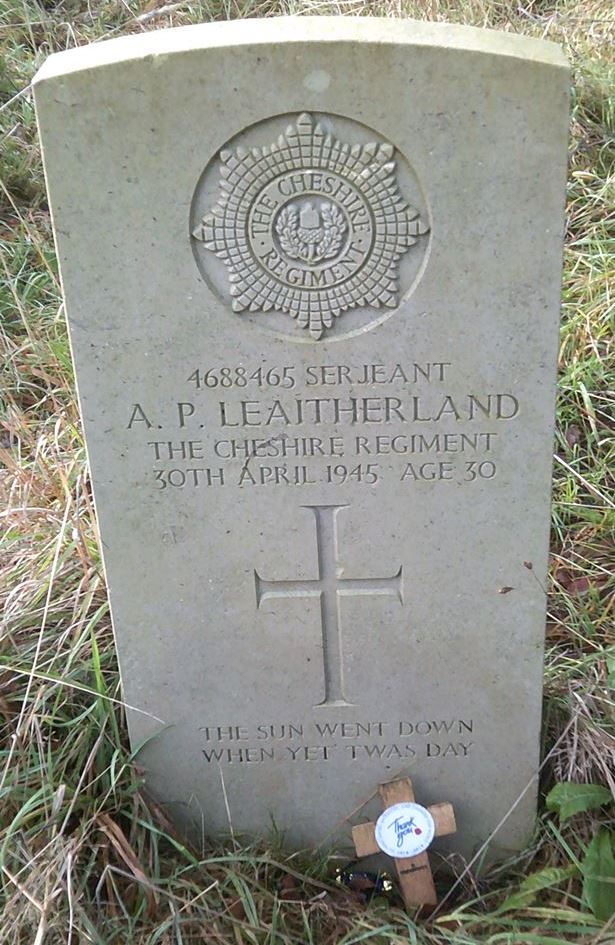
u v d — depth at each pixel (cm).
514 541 103
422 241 92
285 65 86
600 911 101
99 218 92
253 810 116
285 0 245
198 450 100
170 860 109
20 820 103
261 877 112
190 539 104
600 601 132
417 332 95
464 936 101
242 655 109
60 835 103
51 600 126
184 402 98
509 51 86
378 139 89
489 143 88
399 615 106
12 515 138
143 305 95
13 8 253
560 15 234
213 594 106
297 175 91
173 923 100
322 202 91
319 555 104
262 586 106
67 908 100
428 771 113
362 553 104
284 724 111
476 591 105
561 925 101
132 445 100
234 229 92
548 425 98
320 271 93
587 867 103
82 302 95
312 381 97
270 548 104
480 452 99
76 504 136
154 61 87
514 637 106
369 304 94
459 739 111
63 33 249
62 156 90
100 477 102
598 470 149
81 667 117
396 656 108
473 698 109
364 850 111
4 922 100
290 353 96
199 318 95
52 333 174
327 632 108
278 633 108
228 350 96
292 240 92
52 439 153
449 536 103
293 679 110
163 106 88
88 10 261
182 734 112
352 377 97
